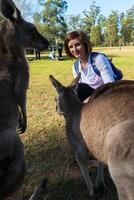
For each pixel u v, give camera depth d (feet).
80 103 4.40
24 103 4.55
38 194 3.99
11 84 4.32
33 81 15.76
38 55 34.73
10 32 4.49
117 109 3.60
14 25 4.52
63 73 19.08
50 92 12.16
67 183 4.80
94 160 4.45
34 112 8.99
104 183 4.74
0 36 4.45
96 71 5.01
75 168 5.26
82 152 4.25
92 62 5.01
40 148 6.16
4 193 3.99
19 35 4.58
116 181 3.39
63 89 4.66
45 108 9.43
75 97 4.55
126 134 3.27
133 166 3.22
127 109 3.54
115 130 3.40
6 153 3.92
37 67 24.77
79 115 4.23
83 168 4.33
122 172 3.31
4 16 4.48
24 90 4.52
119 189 3.39
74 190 4.63
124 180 3.32
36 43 4.74
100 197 4.44
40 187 4.04
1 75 4.27
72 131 4.36
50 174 5.08
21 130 4.66
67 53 5.24
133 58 31.40
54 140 6.57
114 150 3.33
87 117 4.00
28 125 7.71
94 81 5.06
